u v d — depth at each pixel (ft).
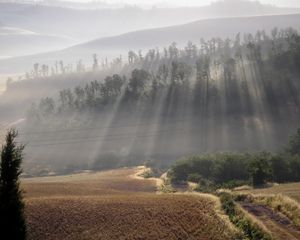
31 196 177.17
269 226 118.62
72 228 133.39
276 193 155.12
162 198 161.27
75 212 144.56
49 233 130.72
